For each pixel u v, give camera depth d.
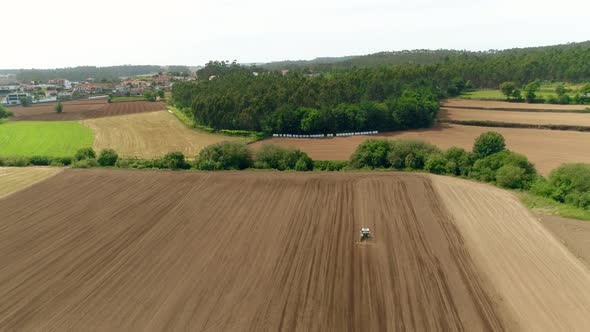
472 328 23.12
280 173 54.22
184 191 47.41
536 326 23.34
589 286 27.33
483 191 45.91
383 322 23.64
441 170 53.53
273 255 31.80
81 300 26.59
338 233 35.59
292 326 23.31
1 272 30.50
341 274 28.88
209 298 26.20
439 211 40.25
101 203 44.41
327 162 58.28
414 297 26.08
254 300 25.89
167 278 28.83
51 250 33.75
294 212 40.50
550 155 62.31
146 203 43.94
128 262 31.31
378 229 36.31
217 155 58.38
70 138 86.06
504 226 36.78
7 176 56.00
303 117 81.56
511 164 48.41
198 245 33.78
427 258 31.06
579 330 23.02
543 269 29.52
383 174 52.72
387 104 86.19
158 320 24.19
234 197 45.00
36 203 44.94
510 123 84.69
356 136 81.88
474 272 29.03
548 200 42.94
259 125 85.31
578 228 36.69
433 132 83.25
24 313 25.47
